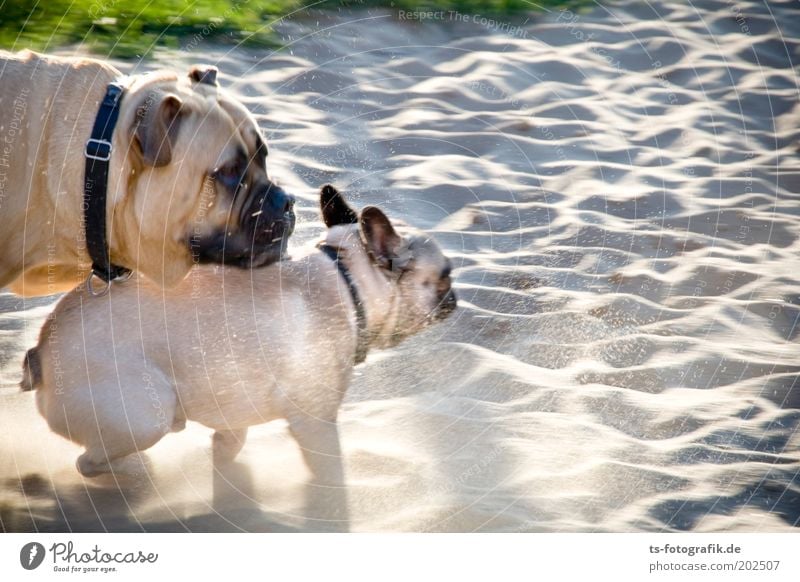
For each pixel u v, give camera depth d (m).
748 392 5.87
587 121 9.60
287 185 7.66
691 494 4.98
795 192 8.59
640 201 8.20
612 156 8.95
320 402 5.12
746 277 7.17
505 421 5.48
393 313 5.46
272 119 8.88
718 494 4.99
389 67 10.31
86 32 10.45
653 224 7.84
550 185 8.29
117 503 4.88
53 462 5.15
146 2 11.00
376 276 5.38
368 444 5.29
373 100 9.55
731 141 9.47
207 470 5.20
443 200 7.84
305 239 6.69
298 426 5.11
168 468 5.19
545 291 6.77
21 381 5.09
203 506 4.90
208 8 11.12
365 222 5.38
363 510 4.86
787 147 9.44
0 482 4.95
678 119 9.84
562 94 10.11
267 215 5.07
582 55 11.11
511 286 6.80
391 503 4.90
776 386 5.93
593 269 7.12
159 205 4.83
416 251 5.55
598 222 7.78
